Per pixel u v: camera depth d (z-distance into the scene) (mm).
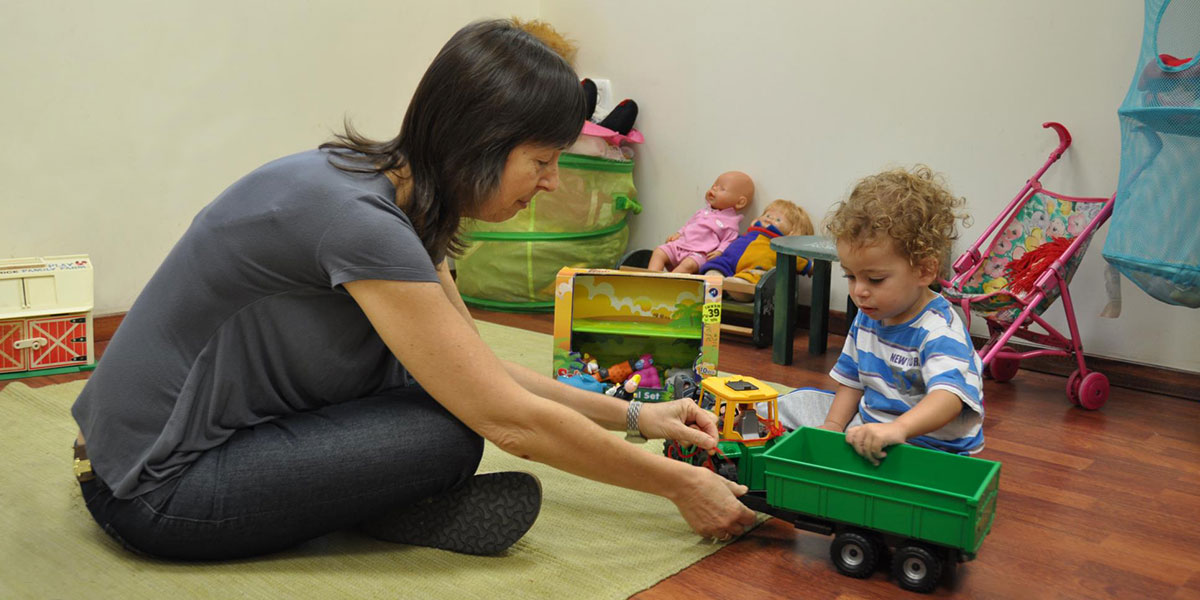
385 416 1245
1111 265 2238
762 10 3039
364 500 1232
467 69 1122
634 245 3539
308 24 3053
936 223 1460
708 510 1323
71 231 2639
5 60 2461
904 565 1280
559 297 2201
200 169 2871
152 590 1184
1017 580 1329
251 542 1237
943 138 2707
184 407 1175
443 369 1147
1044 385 2463
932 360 1474
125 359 1195
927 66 2709
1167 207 1964
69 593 1173
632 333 2240
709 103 3229
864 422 1613
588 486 1621
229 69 2887
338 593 1195
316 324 1206
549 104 1147
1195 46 1927
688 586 1270
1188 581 1342
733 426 1516
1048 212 2451
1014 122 2570
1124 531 1521
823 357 2701
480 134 1134
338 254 1114
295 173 1168
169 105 2775
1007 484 1734
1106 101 2408
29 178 2541
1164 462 1874
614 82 3502
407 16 3322
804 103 2984
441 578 1251
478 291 3227
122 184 2717
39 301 2371
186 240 1203
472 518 1315
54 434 1828
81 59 2590
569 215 3162
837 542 1321
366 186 1150
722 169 3229
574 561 1316
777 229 2932
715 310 2133
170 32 2748
